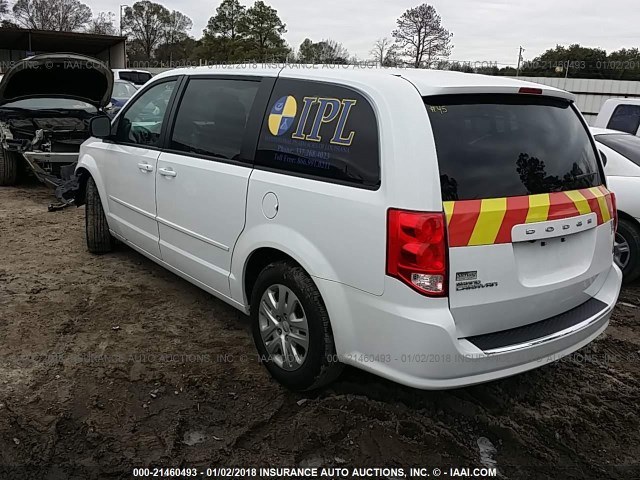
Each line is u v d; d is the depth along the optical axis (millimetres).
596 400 3340
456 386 2611
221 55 57594
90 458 2689
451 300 2527
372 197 2617
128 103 4777
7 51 28625
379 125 2660
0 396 3115
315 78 3080
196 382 3328
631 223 5148
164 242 4227
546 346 2768
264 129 3291
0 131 8539
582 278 2986
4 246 5742
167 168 4004
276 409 3090
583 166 3107
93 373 3395
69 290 4609
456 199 2525
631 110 8258
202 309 4340
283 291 3119
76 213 7285
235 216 3395
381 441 2852
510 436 2930
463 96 2730
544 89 2992
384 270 2568
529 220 2666
